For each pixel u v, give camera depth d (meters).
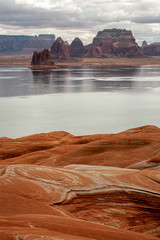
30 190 8.63
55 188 9.02
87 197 8.74
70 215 7.57
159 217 7.91
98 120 70.88
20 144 33.25
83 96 112.38
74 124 66.94
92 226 5.59
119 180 10.12
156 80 178.25
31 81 177.62
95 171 11.31
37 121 70.25
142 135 25.38
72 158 21.98
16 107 89.12
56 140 35.22
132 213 8.00
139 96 109.62
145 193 9.15
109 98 106.31
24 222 5.29
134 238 4.86
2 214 6.86
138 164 18.59
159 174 10.66
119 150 22.12
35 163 23.84
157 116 74.44
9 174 9.91
